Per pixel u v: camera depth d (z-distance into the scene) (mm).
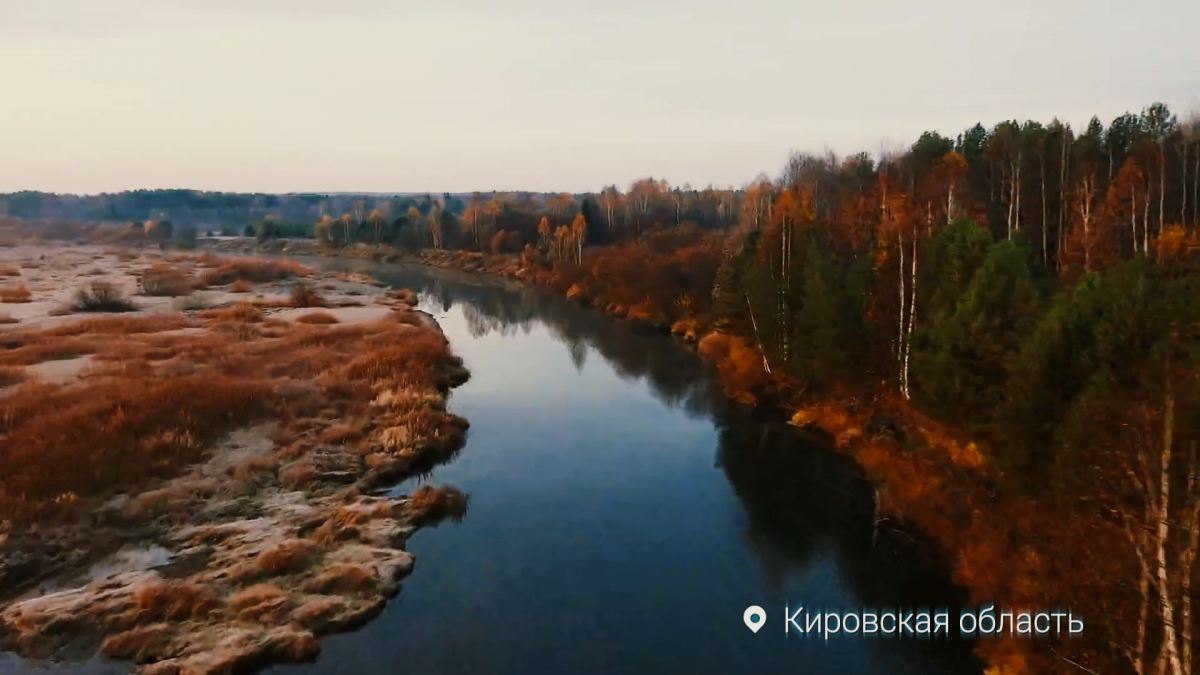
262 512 24109
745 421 35688
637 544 23438
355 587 19938
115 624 17719
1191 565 12070
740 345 44812
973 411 22547
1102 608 14375
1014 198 41188
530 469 29812
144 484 25047
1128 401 15500
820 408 33750
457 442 32344
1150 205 37312
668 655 17844
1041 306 23078
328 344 48219
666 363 49344
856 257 37062
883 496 24984
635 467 30062
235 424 31297
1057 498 16875
